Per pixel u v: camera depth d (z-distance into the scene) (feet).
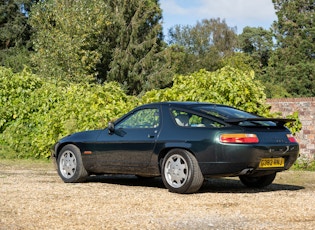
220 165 27.45
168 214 21.81
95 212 22.09
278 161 28.63
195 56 229.45
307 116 46.98
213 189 31.01
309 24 228.43
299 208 23.56
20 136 53.72
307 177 38.78
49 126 51.29
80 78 142.41
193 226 19.48
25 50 172.86
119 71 170.09
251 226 19.49
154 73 171.32
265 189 31.37
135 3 173.27
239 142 27.30
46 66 142.61
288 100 47.67
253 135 27.71
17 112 55.67
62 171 33.47
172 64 184.03
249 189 31.24
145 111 31.22
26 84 58.65
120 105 50.34
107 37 171.63
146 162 30.01
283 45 231.30
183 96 46.42
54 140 50.70
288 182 35.63
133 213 21.97
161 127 29.78
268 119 28.27
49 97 55.77
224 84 45.47
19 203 24.07
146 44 171.83
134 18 172.35
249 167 27.53
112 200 25.34
